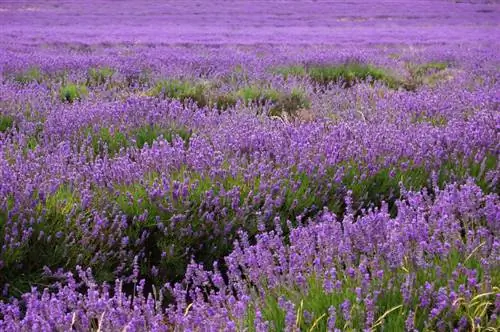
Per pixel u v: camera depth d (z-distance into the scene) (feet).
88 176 24.73
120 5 254.68
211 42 124.57
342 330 13.69
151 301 15.23
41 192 21.36
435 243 16.56
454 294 13.61
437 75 66.08
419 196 21.44
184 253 21.22
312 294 15.02
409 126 31.94
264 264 16.80
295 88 49.96
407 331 13.44
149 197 22.52
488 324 13.61
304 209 23.16
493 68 66.08
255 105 42.34
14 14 214.28
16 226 19.83
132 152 28.63
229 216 22.63
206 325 13.78
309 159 26.53
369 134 29.73
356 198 25.32
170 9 240.12
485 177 25.26
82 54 85.46
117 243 21.61
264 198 23.63
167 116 36.73
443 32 165.17
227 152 27.45
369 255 17.40
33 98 40.68
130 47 105.19
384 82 59.72
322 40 135.54
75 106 38.34
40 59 67.51
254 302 15.29
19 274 19.89
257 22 197.36
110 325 14.32
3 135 31.37
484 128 29.86
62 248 20.38
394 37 146.72
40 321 13.83
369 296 14.49
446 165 26.96
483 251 16.39
